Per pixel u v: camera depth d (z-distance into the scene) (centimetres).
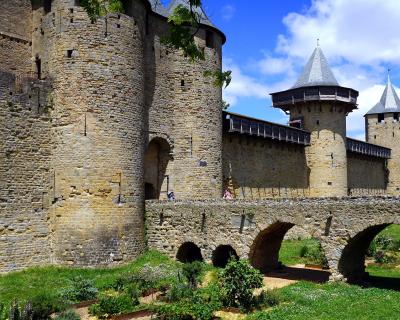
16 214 2227
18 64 2503
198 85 2962
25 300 1680
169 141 2884
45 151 2353
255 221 2302
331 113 4294
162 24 2905
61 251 2283
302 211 2183
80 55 2347
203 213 2461
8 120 2228
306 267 2612
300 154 4219
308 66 4469
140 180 2533
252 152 3606
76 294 1783
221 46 3158
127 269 2289
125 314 1577
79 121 2325
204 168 2931
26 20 2558
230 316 1612
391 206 1970
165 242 2562
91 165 2316
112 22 2414
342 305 1703
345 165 4375
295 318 1523
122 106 2423
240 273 1728
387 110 6106
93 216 2298
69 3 2375
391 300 1786
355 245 2209
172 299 1770
